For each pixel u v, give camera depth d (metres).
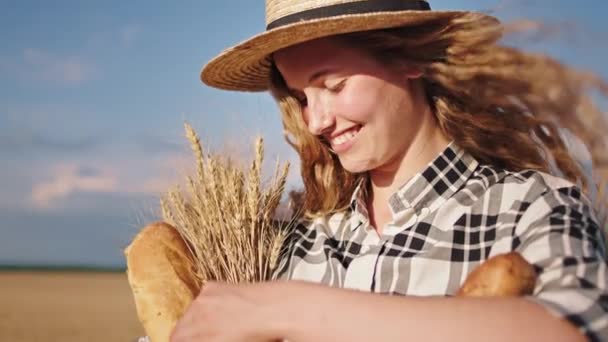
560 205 1.67
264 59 2.21
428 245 1.85
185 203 2.12
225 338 1.46
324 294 1.40
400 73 1.90
